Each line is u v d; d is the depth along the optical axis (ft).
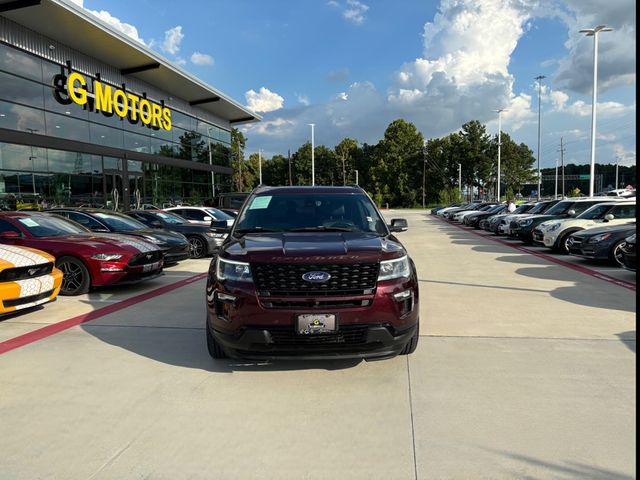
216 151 114.42
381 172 280.10
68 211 36.42
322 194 18.43
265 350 12.71
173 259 36.09
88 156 66.74
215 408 11.65
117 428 10.65
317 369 14.24
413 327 13.56
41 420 11.05
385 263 13.20
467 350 15.87
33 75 57.57
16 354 15.83
